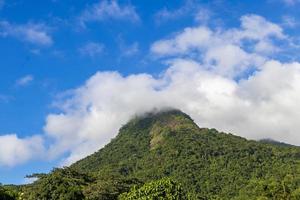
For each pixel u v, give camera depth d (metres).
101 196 89.38
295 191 115.25
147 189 46.91
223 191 170.88
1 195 78.31
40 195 80.25
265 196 113.12
